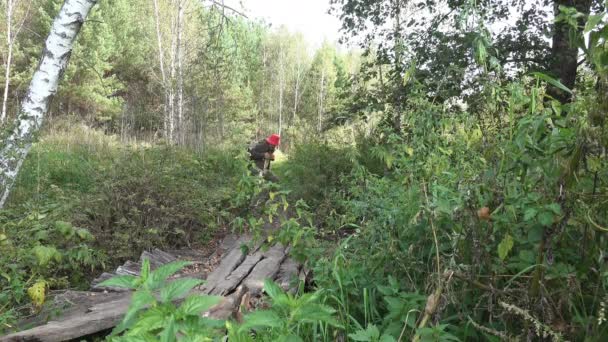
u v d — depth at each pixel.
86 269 5.49
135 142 13.93
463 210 2.08
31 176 7.92
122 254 5.64
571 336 1.82
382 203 3.09
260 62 44.31
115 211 6.18
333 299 2.68
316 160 8.21
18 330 3.46
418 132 2.78
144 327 1.26
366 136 8.88
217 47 10.62
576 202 1.80
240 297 3.69
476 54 2.43
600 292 1.93
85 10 6.32
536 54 8.59
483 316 2.26
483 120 2.53
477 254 1.98
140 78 33.16
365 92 9.55
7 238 4.34
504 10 8.35
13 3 21.33
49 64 6.22
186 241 6.75
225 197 7.70
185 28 21.58
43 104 6.22
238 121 31.22
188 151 12.20
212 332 1.46
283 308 1.61
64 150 11.31
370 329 1.85
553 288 1.90
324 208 5.25
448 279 1.96
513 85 2.13
